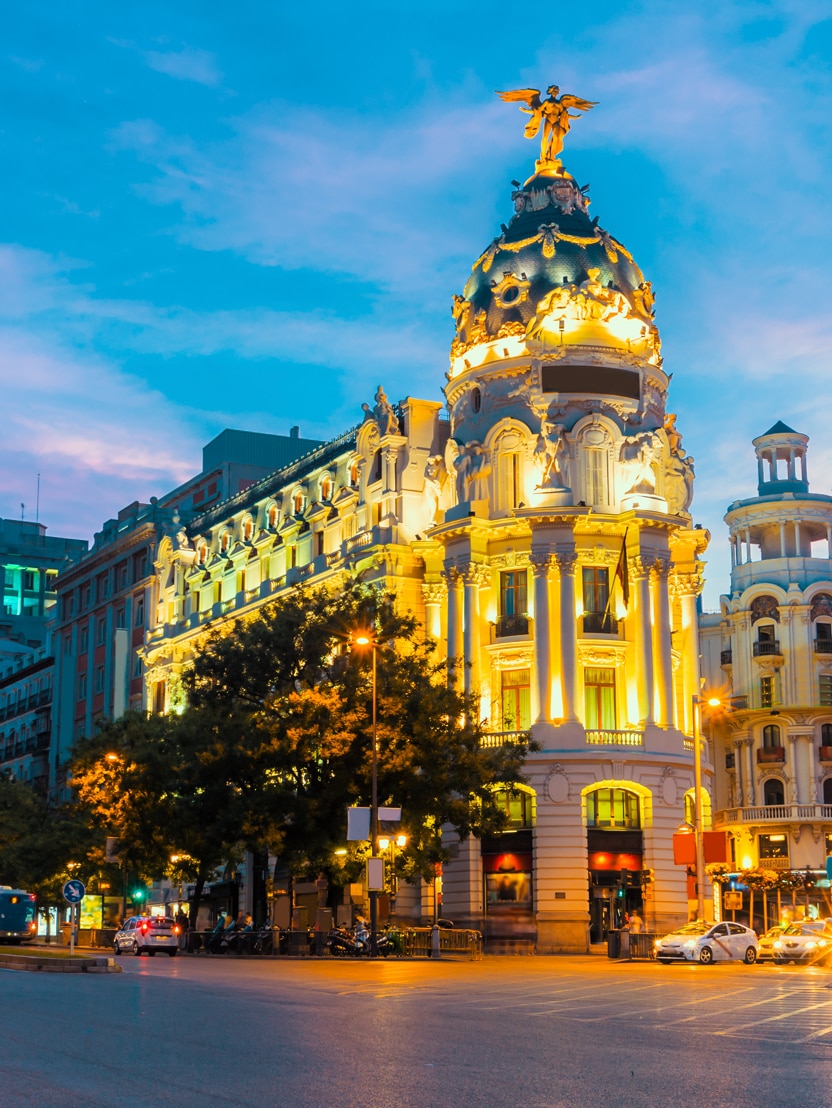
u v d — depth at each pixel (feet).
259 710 207.72
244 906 288.10
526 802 235.20
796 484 344.49
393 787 198.08
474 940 197.57
